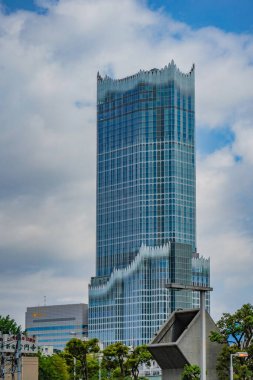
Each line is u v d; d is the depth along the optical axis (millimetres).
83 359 168875
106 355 165000
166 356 128750
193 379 121938
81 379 174125
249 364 125688
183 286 78812
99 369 170125
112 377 175500
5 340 179375
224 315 128375
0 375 169750
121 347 165375
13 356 171000
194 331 127375
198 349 126875
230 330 126688
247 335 127750
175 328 132500
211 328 129625
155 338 130625
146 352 161500
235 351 125125
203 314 80125
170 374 130000
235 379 122438
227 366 126125
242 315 127375
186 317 132000
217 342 128750
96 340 170000
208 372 127438
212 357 128625
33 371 184125
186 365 125312
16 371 167625
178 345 125062
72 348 169000
